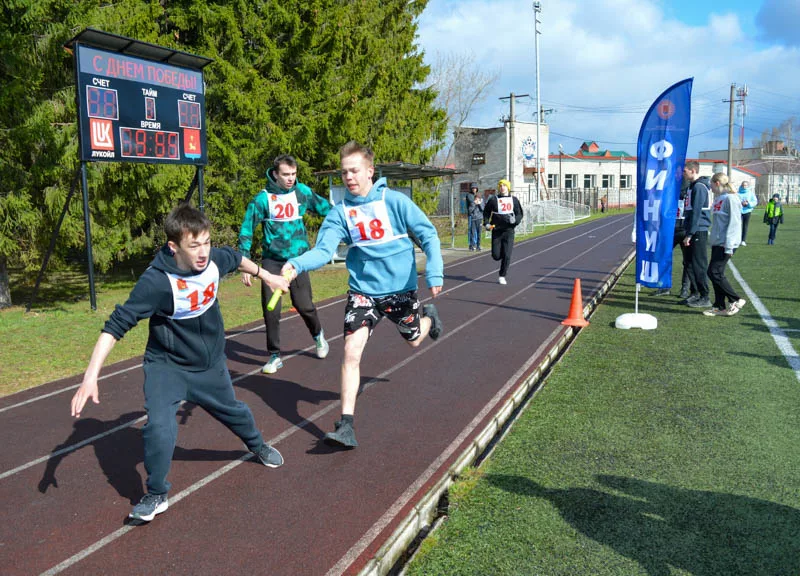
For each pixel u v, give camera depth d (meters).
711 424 4.34
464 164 52.72
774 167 90.75
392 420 4.65
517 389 5.29
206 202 14.09
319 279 13.57
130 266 16.78
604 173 67.88
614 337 7.12
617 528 3.01
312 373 6.00
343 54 17.53
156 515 3.29
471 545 2.90
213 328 3.29
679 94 7.07
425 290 11.37
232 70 13.95
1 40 9.13
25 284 13.48
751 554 2.76
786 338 6.83
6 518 3.32
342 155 3.84
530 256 17.72
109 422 4.82
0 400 5.39
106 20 11.13
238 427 3.60
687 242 8.73
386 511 3.27
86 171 10.01
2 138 9.70
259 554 2.90
